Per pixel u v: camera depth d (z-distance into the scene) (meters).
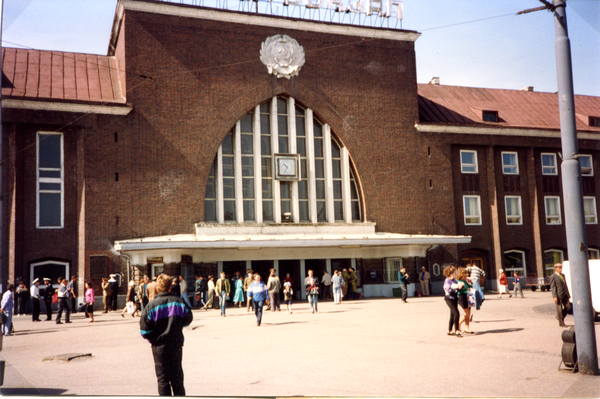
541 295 32.72
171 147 32.12
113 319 25.00
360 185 36.06
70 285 26.89
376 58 37.19
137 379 10.57
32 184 29.78
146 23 32.31
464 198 39.12
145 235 31.06
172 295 8.30
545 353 12.02
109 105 30.80
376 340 14.76
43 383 10.24
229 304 31.84
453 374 10.10
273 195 34.28
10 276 28.42
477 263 39.38
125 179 31.06
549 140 41.25
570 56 10.65
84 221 30.03
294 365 11.46
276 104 34.81
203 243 29.64
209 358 12.78
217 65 33.53
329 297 33.28
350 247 35.28
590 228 40.09
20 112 29.53
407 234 36.41
